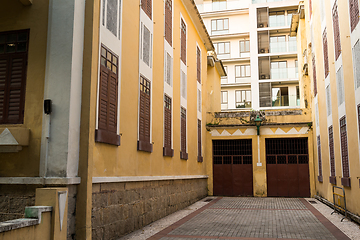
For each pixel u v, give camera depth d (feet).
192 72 56.65
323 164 51.37
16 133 21.15
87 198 21.66
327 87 46.26
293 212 41.47
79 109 22.50
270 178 63.77
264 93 113.60
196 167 56.44
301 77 71.72
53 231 17.92
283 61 116.47
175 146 44.55
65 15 22.48
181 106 48.73
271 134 63.93
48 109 21.39
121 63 28.37
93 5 23.56
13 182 21.08
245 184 64.59
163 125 39.42
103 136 24.29
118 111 27.32
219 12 124.57
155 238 26.55
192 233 28.50
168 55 42.98
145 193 32.91
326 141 48.16
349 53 33.55
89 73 22.88
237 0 126.41
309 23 61.05
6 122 22.45
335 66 40.55
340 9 36.94
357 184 32.12
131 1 31.04
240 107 117.50
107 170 25.21
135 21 31.89
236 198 60.64
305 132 62.44
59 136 21.29
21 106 22.41
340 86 38.42
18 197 21.13
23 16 23.25
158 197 36.73
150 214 33.88
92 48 23.20
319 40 51.19
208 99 69.62
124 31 29.22
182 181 47.16
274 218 36.70
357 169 31.89
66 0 22.61
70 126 21.42
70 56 21.91
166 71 41.73
